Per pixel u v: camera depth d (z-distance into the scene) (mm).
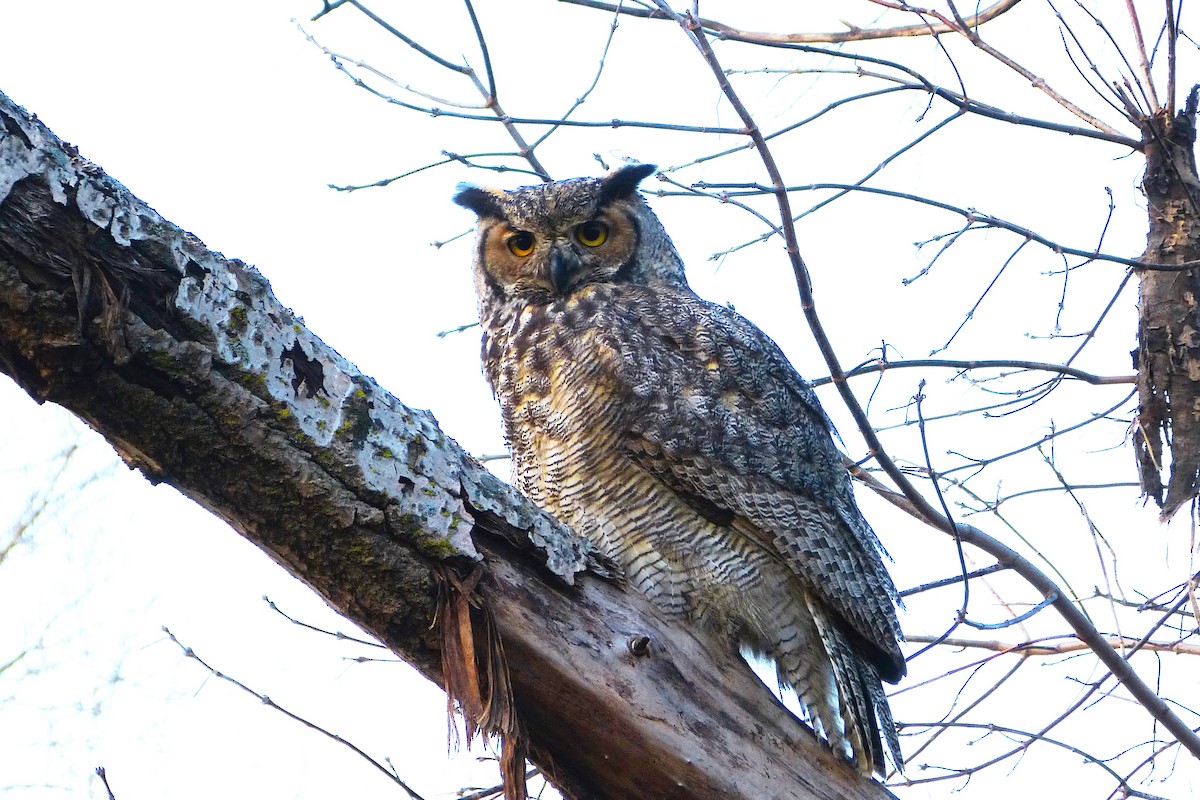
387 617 6352
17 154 5305
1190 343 9844
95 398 5625
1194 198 10070
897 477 9164
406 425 6363
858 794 7332
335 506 6078
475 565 6395
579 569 6820
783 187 8430
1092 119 10312
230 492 5996
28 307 5316
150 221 5613
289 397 5953
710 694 7031
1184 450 9789
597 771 6859
